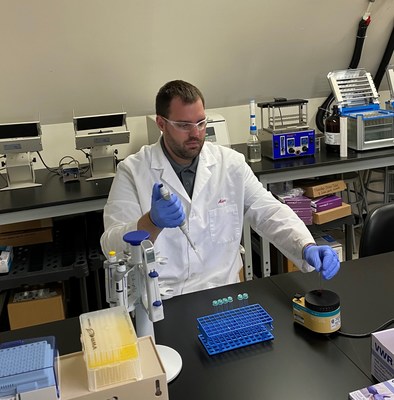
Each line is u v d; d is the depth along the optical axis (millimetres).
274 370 1035
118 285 1030
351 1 2879
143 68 2830
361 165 2838
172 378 1019
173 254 1733
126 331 928
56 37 2498
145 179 1749
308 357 1070
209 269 1810
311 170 2750
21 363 846
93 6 2406
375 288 1368
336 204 2846
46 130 2984
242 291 1395
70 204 2373
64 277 2244
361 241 1821
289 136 2828
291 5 2756
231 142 3410
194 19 2643
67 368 928
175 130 1625
